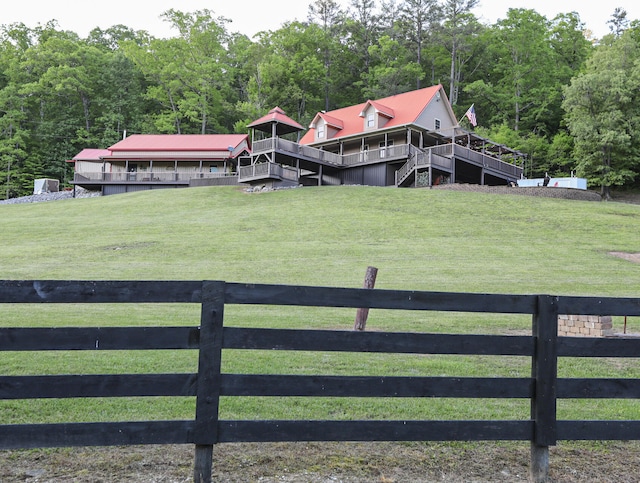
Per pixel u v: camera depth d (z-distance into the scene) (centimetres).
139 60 7412
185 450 425
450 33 7069
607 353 404
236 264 1816
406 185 3659
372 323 1002
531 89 6256
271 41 7981
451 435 388
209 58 7244
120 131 7025
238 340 370
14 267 1800
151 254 2014
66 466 390
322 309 1191
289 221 2569
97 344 353
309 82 7212
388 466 409
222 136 5091
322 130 4278
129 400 529
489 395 394
